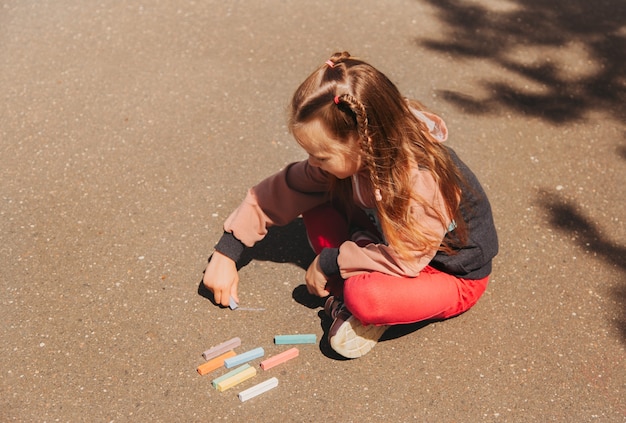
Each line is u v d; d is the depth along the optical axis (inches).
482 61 160.4
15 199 124.5
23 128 139.2
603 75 158.7
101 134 137.9
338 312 100.6
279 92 148.5
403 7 174.7
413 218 91.8
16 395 95.2
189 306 107.7
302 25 166.4
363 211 109.0
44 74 151.8
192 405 94.6
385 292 94.8
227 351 101.3
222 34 162.9
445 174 93.4
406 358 101.7
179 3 171.9
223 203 124.6
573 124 145.7
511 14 175.0
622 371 101.2
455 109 147.1
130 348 101.5
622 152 139.8
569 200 129.0
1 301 107.4
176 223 120.7
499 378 99.7
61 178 128.8
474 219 99.0
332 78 87.4
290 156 134.5
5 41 160.2
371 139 88.8
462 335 105.3
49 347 101.3
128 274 112.0
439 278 99.7
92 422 92.3
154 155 133.5
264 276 112.8
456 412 95.1
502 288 112.8
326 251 100.8
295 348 101.7
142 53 157.5
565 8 177.9
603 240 122.0
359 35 164.7
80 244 116.7
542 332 106.3
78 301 107.8
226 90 148.4
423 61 158.9
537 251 119.2
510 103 149.8
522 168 135.1
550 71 158.7
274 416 93.7
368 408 95.0
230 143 136.5
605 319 108.7
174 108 143.9
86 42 160.1
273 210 107.3
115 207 123.4
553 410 95.9
